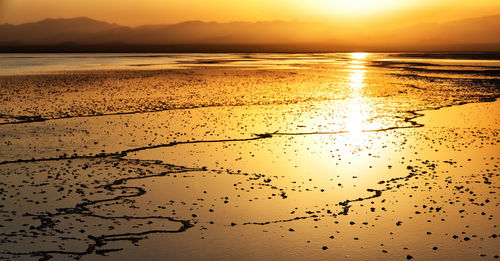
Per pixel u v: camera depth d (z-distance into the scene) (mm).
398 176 16156
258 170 16875
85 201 13586
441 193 14453
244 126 25000
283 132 23500
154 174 16312
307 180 15742
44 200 13578
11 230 11477
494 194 14312
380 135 22844
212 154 19109
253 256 10461
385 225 12117
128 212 12836
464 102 34531
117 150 19609
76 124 25344
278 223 12250
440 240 11234
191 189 14773
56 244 10805
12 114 28438
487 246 10883
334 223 12258
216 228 11914
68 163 17578
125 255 10391
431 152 19453
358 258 10375
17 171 16438
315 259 10328
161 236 11398
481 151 19594
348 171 16766
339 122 26250
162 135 22594
